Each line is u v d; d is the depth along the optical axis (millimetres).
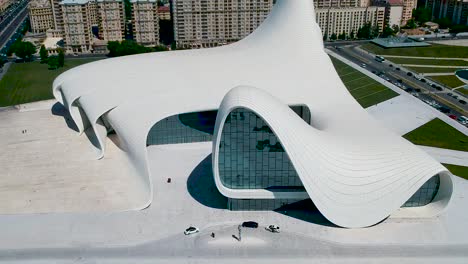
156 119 122500
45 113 157375
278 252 93312
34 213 103250
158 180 117125
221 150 99938
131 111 126312
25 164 123500
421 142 145375
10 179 116312
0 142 136625
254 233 98125
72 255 91812
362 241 96188
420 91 191250
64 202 106938
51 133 141625
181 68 142625
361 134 111750
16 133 142500
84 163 123062
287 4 155000
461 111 171125
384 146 104000
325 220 102500
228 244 95500
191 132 135750
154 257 91750
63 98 144750
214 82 136375
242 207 105438
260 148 99812
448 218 103500
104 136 133125
